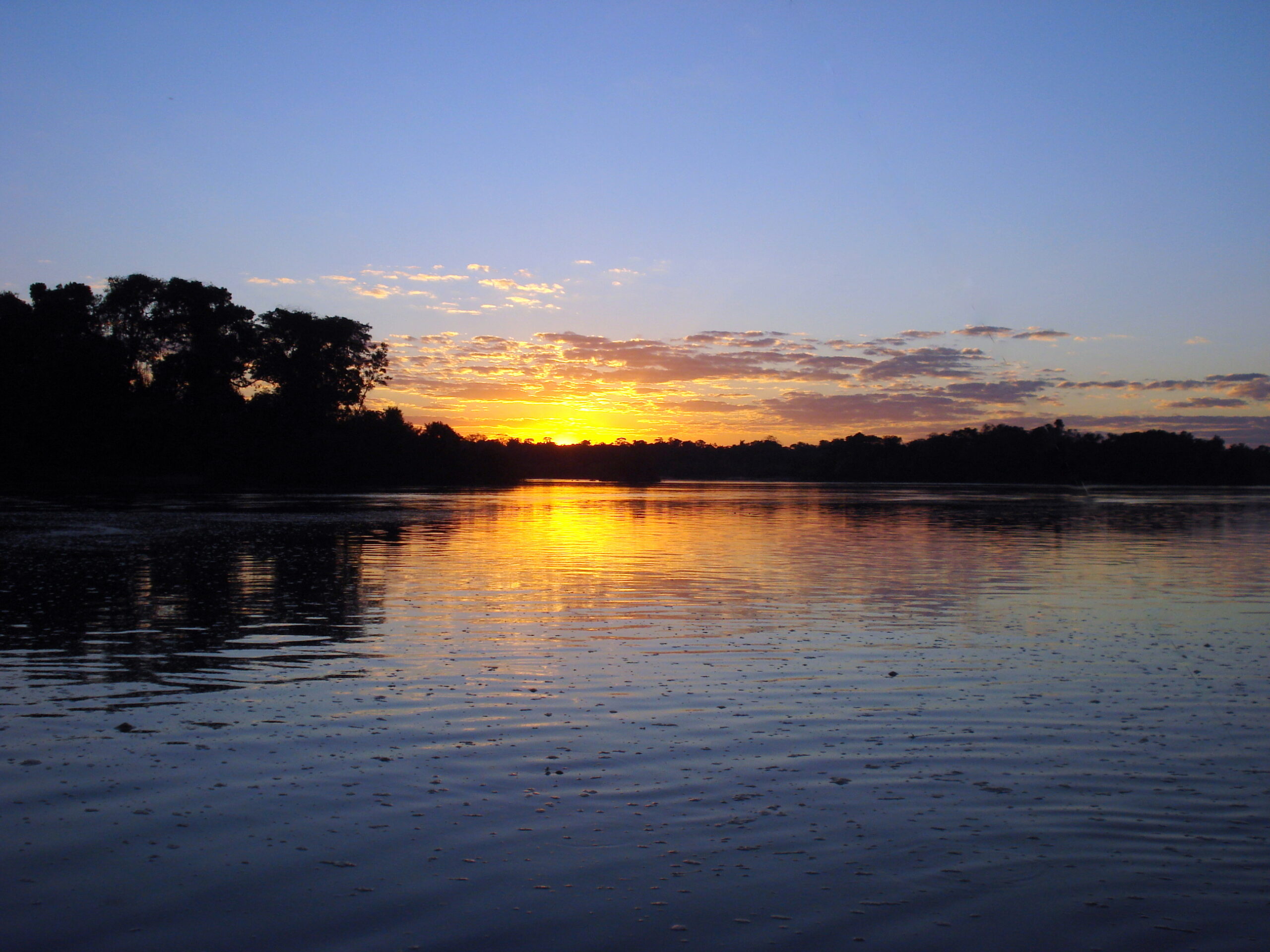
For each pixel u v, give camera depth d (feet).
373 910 19.70
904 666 42.11
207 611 56.39
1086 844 23.08
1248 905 20.22
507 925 19.17
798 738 31.27
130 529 120.06
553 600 61.98
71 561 82.33
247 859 21.93
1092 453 587.68
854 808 25.30
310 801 25.36
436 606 59.16
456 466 416.46
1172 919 19.65
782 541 114.83
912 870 21.75
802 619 55.06
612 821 24.27
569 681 38.91
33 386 280.10
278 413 333.21
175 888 20.52
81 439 286.25
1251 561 91.66
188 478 301.22
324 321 345.72
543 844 22.85
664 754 29.50
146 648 45.29
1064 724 33.06
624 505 219.20
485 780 27.04
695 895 20.47
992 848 22.85
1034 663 42.88
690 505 223.30
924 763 28.89
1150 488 488.44
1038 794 26.30
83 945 18.29
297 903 19.90
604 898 20.31
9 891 20.34
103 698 35.78
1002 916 19.70
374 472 357.82
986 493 351.25
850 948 18.49
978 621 54.65
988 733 31.91
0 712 33.73
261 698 35.86
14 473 282.15
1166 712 34.73
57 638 47.60
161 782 26.71
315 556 89.81
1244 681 39.47
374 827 23.75
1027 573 80.28
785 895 20.49
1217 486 553.64
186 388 315.37
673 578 74.64
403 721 32.86
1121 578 77.00
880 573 79.20
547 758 29.04
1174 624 54.08
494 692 36.96
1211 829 24.06
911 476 627.05
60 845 22.54
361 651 44.73
